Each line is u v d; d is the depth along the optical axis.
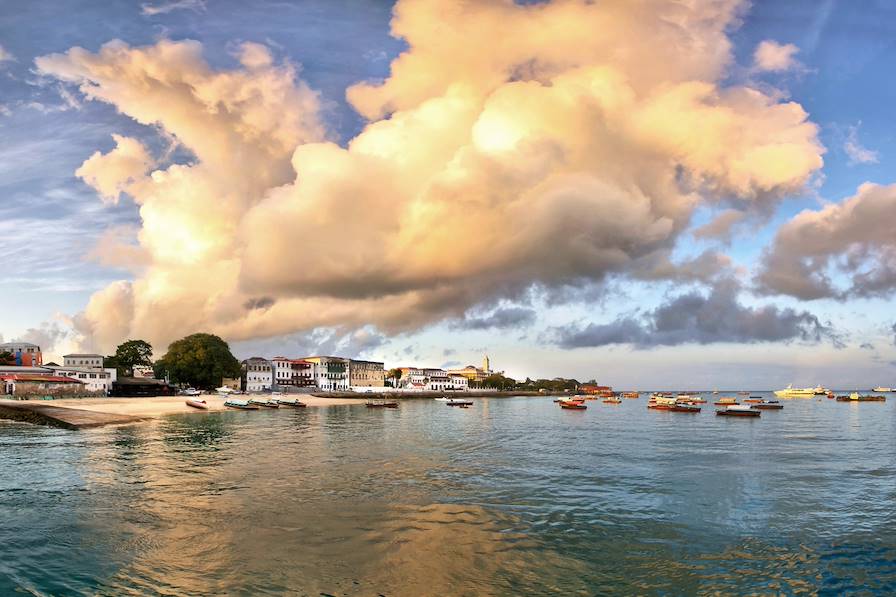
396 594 18.33
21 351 179.88
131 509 28.45
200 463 43.94
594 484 35.84
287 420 99.62
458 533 24.78
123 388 157.62
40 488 33.53
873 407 181.12
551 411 150.50
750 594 18.88
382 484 35.44
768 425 93.44
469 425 90.31
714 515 28.27
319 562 21.05
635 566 21.12
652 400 191.38
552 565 21.11
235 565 20.66
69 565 20.42
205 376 164.50
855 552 22.83
